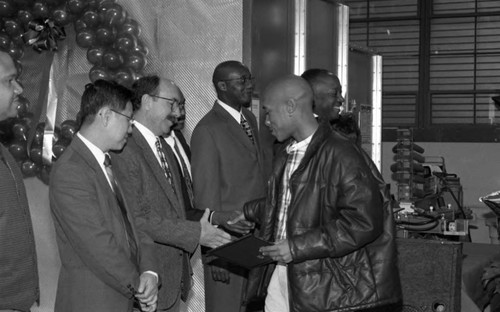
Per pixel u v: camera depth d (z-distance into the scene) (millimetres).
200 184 3865
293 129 3064
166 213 3361
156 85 3404
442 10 9617
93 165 2900
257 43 4562
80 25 4438
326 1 5508
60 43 4629
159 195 3342
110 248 2812
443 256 3674
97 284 2871
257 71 4570
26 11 4582
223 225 3654
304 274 2926
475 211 9102
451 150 9305
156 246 3352
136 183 3260
